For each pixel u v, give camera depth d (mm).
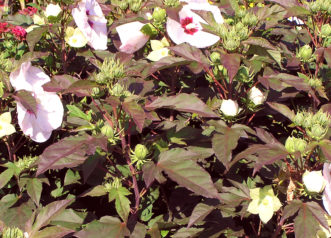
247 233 991
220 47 1048
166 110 1139
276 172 980
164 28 1092
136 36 1081
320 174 821
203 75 1186
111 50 1245
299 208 832
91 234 828
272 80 987
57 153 807
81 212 967
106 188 889
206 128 1030
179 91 1142
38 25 1239
